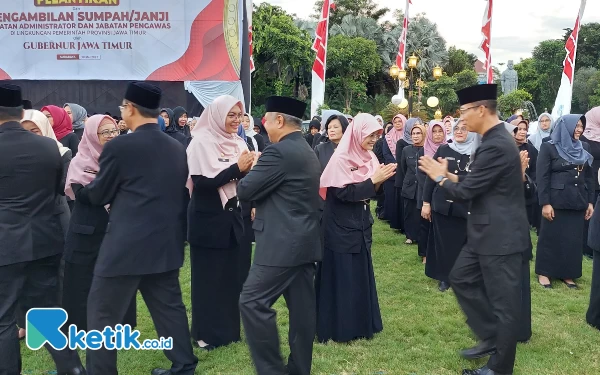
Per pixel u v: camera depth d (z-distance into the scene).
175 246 3.04
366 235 3.84
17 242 2.96
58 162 3.19
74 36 12.59
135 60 12.74
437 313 4.40
